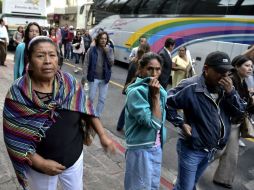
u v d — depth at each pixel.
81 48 14.06
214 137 2.75
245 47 8.17
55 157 2.04
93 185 3.65
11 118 1.96
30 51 1.99
